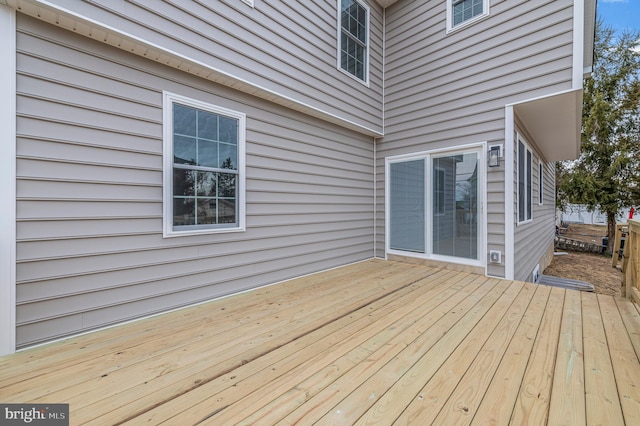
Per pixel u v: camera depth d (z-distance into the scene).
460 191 4.41
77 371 1.79
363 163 5.31
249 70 3.27
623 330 2.39
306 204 4.22
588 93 11.45
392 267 4.73
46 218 2.13
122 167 2.49
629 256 3.19
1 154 1.94
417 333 2.33
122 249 2.50
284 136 3.89
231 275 3.30
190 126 2.94
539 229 6.88
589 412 1.43
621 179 10.44
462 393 1.58
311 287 3.62
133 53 2.54
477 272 4.21
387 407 1.47
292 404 1.50
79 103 2.27
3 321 1.95
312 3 4.07
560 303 3.03
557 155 7.97
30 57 2.05
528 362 1.90
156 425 1.36
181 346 2.12
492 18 4.03
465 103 4.33
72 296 2.25
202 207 3.04
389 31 5.36
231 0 3.10
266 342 2.18
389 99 5.37
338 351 2.04
